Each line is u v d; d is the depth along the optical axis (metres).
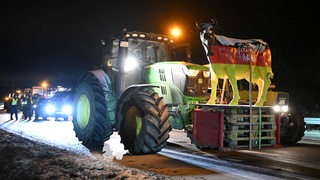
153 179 6.61
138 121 9.73
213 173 7.55
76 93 12.30
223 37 10.30
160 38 12.13
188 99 10.52
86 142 11.32
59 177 6.35
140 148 9.40
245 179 7.04
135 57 11.82
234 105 9.98
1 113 33.09
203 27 10.19
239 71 10.31
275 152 10.10
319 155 9.66
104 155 9.79
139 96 9.57
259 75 10.66
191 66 10.64
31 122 21.50
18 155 8.24
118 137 13.99
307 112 20.73
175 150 10.52
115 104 10.94
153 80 11.07
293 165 8.33
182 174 7.46
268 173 7.53
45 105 23.23
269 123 10.65
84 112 11.85
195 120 10.25
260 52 10.73
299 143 12.45
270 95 11.30
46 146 9.84
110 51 11.91
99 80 10.96
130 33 11.56
